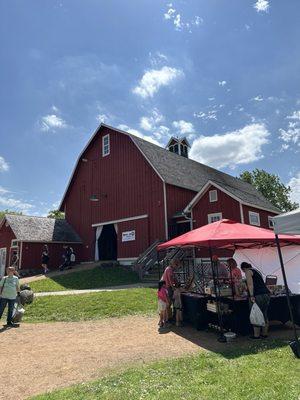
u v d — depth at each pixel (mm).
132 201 23984
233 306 8062
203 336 8094
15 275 11906
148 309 11609
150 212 22672
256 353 6355
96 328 9562
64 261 24203
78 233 28172
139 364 6113
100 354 6969
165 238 21391
